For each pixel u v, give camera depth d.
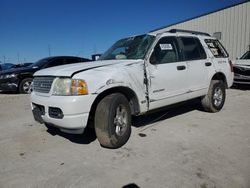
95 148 3.55
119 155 3.27
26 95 8.94
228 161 3.01
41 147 3.66
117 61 3.88
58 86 3.26
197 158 3.11
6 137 4.15
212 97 5.36
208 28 15.00
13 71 9.33
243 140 3.73
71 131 3.24
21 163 3.13
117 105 3.41
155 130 4.30
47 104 3.30
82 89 3.12
